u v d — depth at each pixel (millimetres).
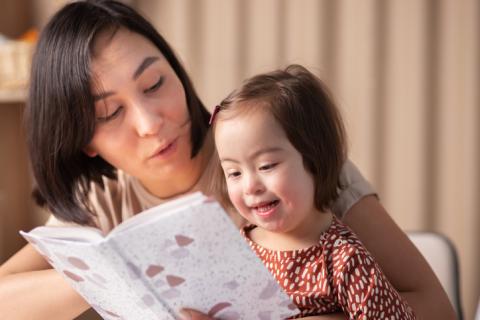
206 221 762
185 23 2641
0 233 2596
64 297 1116
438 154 2348
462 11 2250
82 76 1108
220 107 1032
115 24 1148
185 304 853
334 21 2439
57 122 1160
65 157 1213
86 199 1302
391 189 2430
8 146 2695
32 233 896
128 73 1116
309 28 2475
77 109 1130
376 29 2379
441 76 2307
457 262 1475
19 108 2713
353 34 2416
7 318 1123
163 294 834
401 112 2379
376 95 2404
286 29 2512
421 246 1499
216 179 1224
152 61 1147
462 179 2320
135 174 1229
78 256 833
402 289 1090
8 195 2703
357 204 1147
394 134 2400
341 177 1165
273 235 1047
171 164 1185
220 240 780
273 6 2518
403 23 2338
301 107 989
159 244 777
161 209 794
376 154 2432
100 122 1148
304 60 2494
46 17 2713
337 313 958
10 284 1157
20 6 2713
